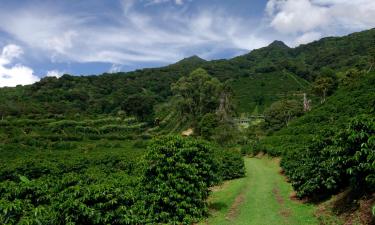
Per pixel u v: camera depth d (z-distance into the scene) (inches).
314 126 1626.5
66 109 4148.6
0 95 4756.4
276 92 5103.3
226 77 6614.2
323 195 621.6
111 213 428.5
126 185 559.2
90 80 6171.3
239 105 4682.6
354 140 444.1
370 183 434.6
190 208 569.6
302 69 6215.6
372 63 2854.3
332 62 6727.4
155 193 562.9
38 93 4886.8
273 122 3078.2
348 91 1953.7
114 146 2374.5
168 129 3715.6
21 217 335.3
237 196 775.1
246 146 2218.3
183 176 589.3
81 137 2783.0
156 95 5767.7
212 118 2859.3
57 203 398.9
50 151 1936.5
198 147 665.0
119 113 4057.6
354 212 447.8
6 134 2652.6
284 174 1121.4
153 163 585.6
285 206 628.4
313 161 641.0
